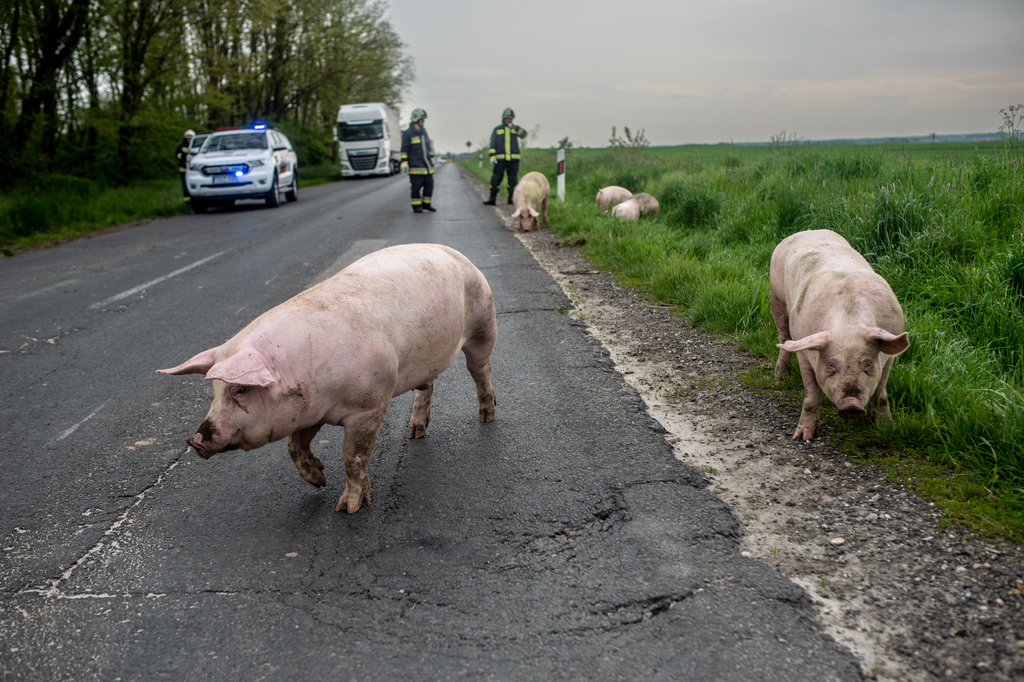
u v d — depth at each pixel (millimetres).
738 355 5047
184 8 21812
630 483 3311
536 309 6578
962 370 4109
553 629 2322
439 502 3221
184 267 9312
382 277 3170
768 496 3137
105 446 3945
